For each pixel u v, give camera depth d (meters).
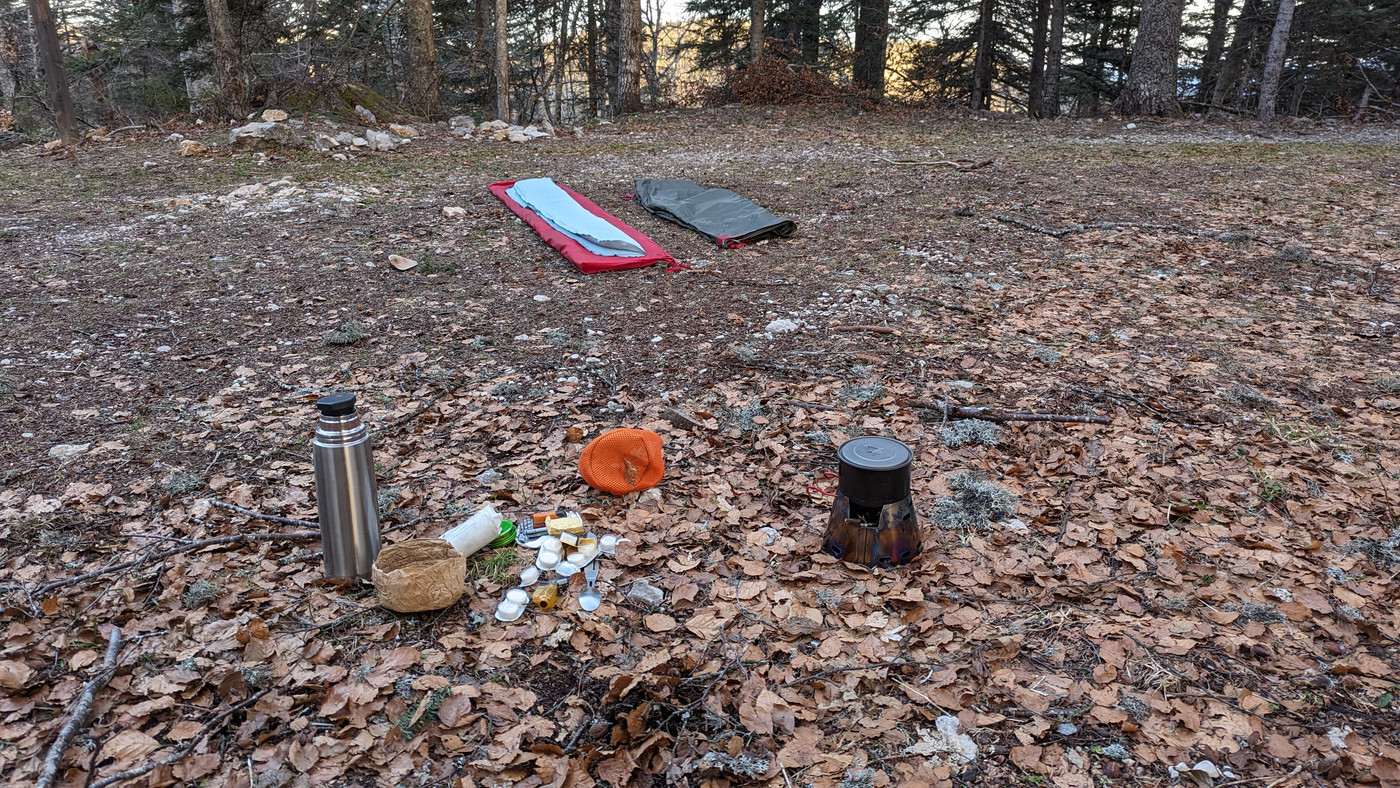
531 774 2.25
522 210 8.63
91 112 21.33
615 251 7.28
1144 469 3.87
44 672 2.51
